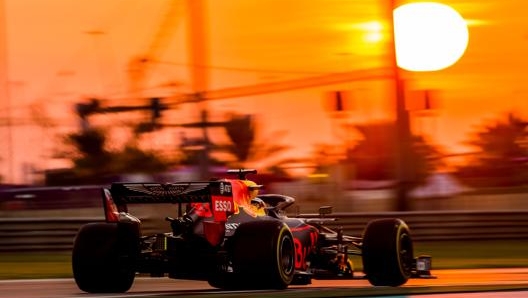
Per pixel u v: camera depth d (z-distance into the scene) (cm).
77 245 3020
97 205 12762
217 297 2678
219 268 2956
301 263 3228
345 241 3472
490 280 3819
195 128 8875
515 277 4069
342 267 3400
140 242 3014
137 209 7738
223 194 2928
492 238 7506
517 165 14300
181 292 3066
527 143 15188
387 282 3253
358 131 13362
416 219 7306
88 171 15325
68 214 12469
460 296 2791
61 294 3152
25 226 6456
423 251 6769
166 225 6862
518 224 7588
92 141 15225
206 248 2945
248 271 2844
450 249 6962
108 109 15300
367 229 3281
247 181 3162
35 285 3803
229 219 2991
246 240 2859
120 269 3009
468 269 4931
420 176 11538
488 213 7519
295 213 3597
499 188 13050
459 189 12188
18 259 6150
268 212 3231
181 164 12256
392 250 3206
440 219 7381
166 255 2962
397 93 8500
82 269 2995
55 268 5447
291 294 2772
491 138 14825
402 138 8375
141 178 14200
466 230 7450
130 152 14662
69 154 15075
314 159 11094
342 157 11056
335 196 10525
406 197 8312
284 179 11500
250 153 14500
